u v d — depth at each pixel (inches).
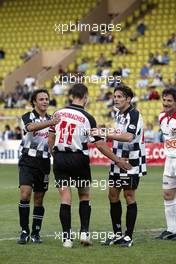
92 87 3895.2
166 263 986.1
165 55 3991.1
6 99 4099.4
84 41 4335.6
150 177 2583.7
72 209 1646.2
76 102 1125.1
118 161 1114.7
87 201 1128.2
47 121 1120.2
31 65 4325.8
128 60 4109.3
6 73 4416.8
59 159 1114.1
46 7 4559.5
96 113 3786.9
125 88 1131.9
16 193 2052.2
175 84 3786.9
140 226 1354.6
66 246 1109.1
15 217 1501.0
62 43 4384.8
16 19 4611.2
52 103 3754.9
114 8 4360.2
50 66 4249.5
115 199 1154.0
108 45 4242.1
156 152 3171.8
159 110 3720.5
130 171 1128.8
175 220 1211.9
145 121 3708.2
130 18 4315.9
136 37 4212.6
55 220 1448.1
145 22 4271.7
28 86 4067.4
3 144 3467.0
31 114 1172.5
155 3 4325.8
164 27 4207.7
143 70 3949.3
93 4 4463.6
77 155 1109.7
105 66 4045.3
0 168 3149.6
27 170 1167.0
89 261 999.0
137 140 1130.7
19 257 1027.3
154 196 1930.4
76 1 4510.3
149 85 3870.6
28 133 1167.0
